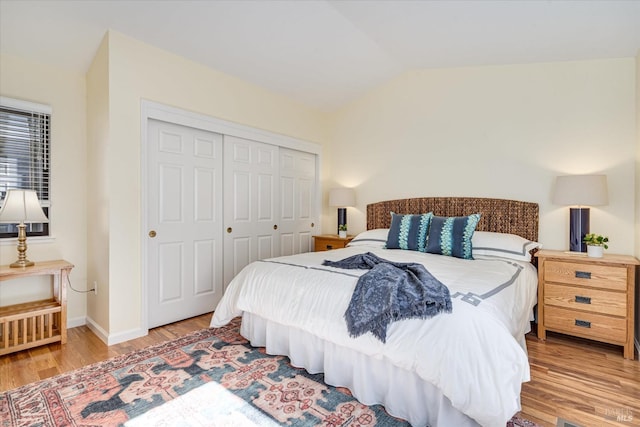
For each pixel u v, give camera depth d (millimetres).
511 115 3254
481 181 3420
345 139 4488
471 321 1462
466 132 3508
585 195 2613
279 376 2014
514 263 2580
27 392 1841
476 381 1354
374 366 1741
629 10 2107
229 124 3396
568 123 2979
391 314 1589
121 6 2316
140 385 1910
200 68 3125
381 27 2811
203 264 3258
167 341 2578
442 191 3662
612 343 2373
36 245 2729
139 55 2686
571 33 2480
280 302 2117
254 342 2436
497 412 1312
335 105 4453
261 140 3750
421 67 3684
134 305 2678
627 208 2730
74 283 2918
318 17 2697
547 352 2412
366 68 3637
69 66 2830
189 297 3146
